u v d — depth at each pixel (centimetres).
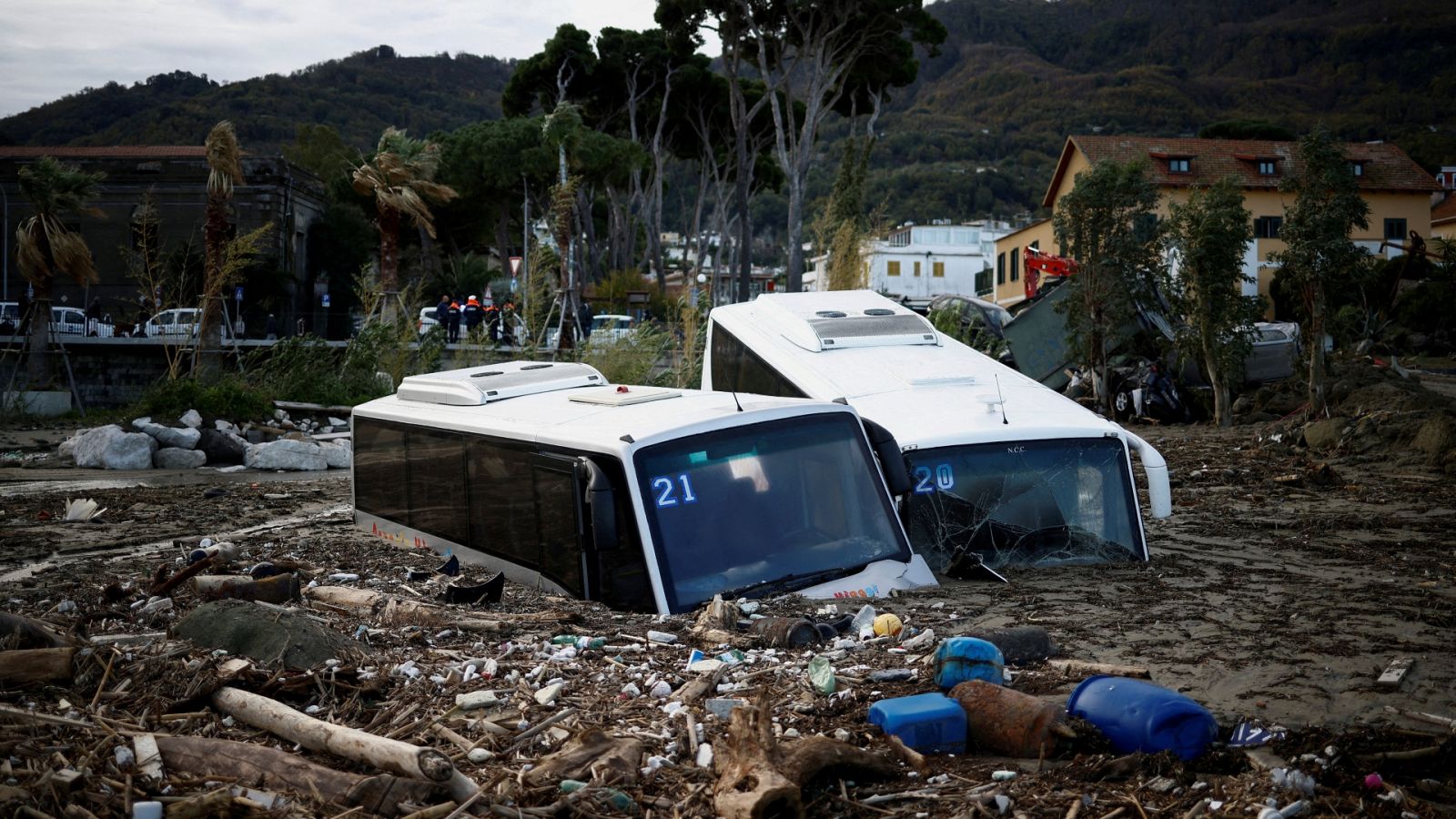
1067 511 1071
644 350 2825
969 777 471
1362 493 1504
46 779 434
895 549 916
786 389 1366
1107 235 2638
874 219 3591
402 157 3200
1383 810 421
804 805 438
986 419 1120
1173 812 429
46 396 3125
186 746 480
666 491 846
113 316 5803
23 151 6538
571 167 5653
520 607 834
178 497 1639
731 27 5097
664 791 456
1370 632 714
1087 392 2817
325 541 1198
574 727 527
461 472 1074
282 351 2800
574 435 912
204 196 6284
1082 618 768
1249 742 496
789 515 887
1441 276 4100
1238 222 2442
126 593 826
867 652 664
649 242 7169
